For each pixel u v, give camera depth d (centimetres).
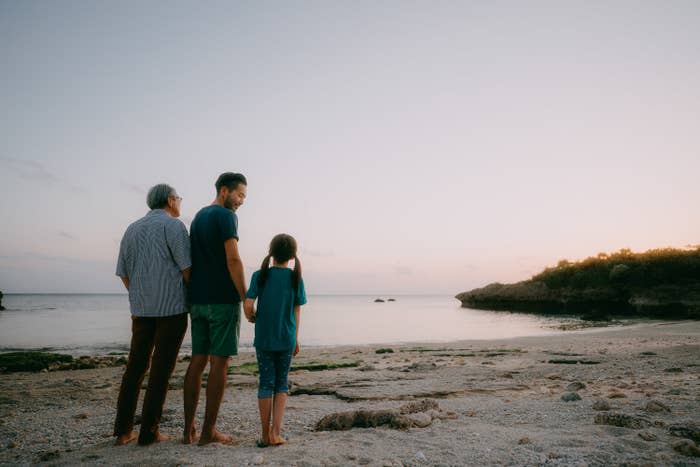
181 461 313
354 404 599
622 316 5009
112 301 14075
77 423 527
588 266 6462
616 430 382
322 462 312
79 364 1399
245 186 413
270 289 380
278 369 383
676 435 357
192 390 383
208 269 381
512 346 1753
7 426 520
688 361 1025
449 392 669
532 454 321
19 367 1292
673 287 5069
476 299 8044
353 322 4516
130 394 389
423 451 335
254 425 474
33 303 11519
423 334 2989
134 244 387
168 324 385
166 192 414
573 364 1052
